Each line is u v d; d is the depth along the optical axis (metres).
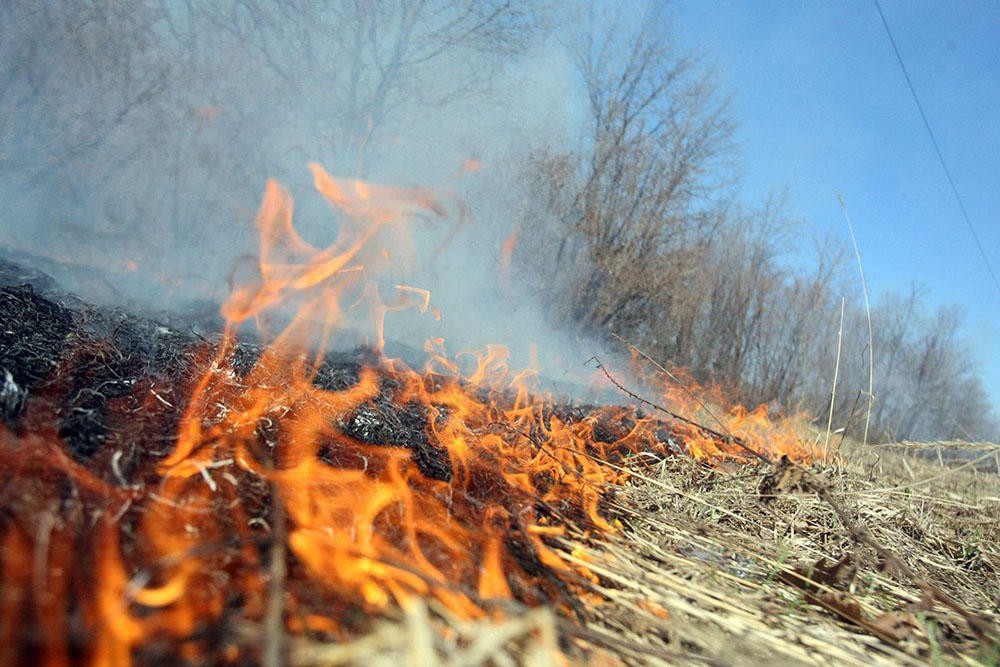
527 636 1.57
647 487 3.49
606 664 1.62
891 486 4.36
